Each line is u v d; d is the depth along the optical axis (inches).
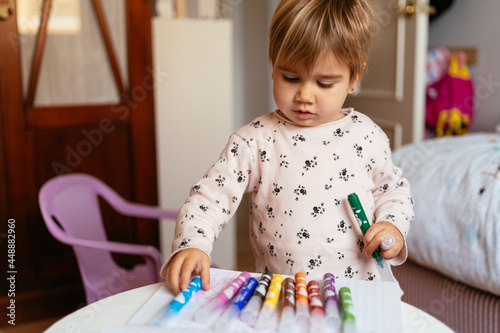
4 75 66.8
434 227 57.3
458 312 56.2
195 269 30.1
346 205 34.9
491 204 53.1
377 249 33.2
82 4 70.5
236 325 26.0
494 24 107.1
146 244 78.5
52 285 73.5
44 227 72.1
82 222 62.0
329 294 27.6
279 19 32.2
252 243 37.7
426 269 60.1
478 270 52.2
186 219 32.3
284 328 25.1
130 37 73.6
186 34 81.3
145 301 29.7
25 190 70.1
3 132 67.9
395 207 35.6
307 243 34.6
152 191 78.3
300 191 34.9
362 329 25.5
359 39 32.1
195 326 26.1
